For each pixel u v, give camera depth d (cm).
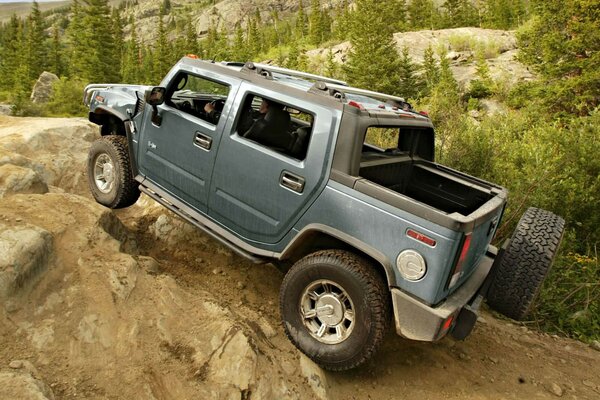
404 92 2800
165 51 7869
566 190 593
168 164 432
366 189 304
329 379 328
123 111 479
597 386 377
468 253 313
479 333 439
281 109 379
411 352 386
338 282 310
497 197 374
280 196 346
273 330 352
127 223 520
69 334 278
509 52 3011
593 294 514
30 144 682
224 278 435
